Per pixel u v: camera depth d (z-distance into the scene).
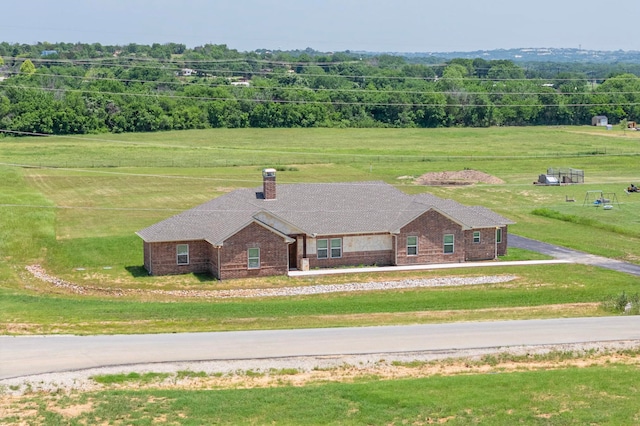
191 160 132.00
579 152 149.75
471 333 43.09
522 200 101.75
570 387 34.91
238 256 63.50
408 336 42.34
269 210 68.44
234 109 188.38
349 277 64.50
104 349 39.09
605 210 95.12
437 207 69.00
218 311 51.00
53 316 48.34
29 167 121.12
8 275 63.72
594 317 47.94
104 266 67.38
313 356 38.25
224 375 35.88
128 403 32.34
